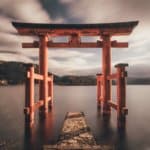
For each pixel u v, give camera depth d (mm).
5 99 25391
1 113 13203
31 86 6754
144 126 9211
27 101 6746
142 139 6828
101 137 6402
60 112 11484
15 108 16078
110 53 9023
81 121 8125
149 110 15586
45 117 8977
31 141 6090
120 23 8562
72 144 5352
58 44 9359
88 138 5871
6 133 7465
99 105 12227
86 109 13250
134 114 13328
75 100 22516
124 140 6312
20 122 9922
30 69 6680
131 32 8828
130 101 24609
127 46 9375
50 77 11219
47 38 9445
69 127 7145
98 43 9359
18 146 5867
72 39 9297
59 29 8867
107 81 8914
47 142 5938
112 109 12227
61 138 5891
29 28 8812
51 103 11367
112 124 8039
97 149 5113
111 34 8984
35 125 7828
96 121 8578
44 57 9094
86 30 8922
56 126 7688
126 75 6707
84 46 9367
